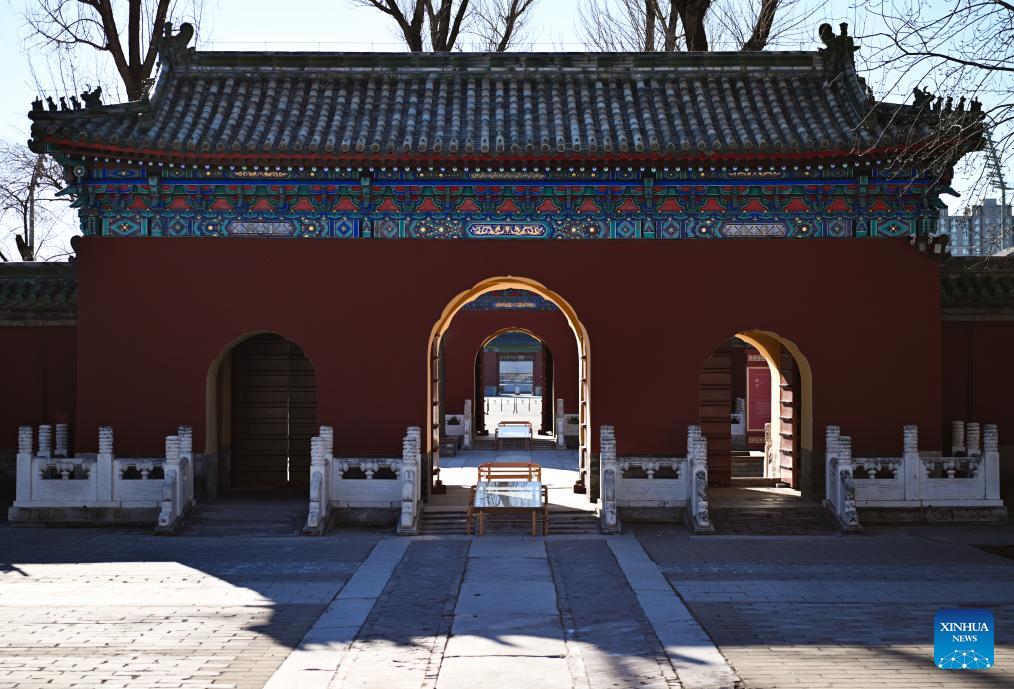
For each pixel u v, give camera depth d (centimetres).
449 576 1455
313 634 1133
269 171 1972
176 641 1107
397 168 1959
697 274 1994
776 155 1875
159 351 1977
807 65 2148
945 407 2134
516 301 3756
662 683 946
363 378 1992
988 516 1894
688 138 1934
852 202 1992
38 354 2159
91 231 1978
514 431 3459
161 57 2077
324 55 2158
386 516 1889
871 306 1988
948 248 2252
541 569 1505
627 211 2002
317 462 1830
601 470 1844
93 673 988
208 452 1994
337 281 1994
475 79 2172
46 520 1888
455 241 1998
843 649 1059
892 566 1516
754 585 1383
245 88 2114
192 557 1600
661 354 1992
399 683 952
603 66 2166
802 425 2089
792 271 1992
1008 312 2141
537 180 1989
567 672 984
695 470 1852
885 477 1986
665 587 1368
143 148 1855
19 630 1152
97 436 1962
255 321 1984
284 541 1750
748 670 986
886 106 1928
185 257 1986
